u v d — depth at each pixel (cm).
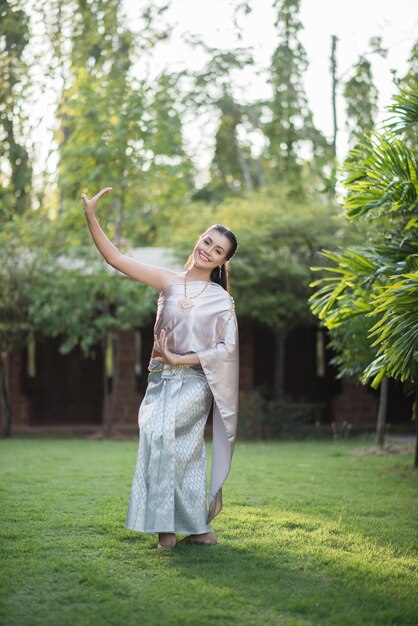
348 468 737
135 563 360
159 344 388
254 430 1195
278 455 880
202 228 1268
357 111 1462
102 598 311
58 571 349
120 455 855
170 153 1296
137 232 1889
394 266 550
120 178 1256
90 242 1222
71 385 1468
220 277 414
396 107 555
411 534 435
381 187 545
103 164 1212
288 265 1155
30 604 305
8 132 1441
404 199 540
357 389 1395
